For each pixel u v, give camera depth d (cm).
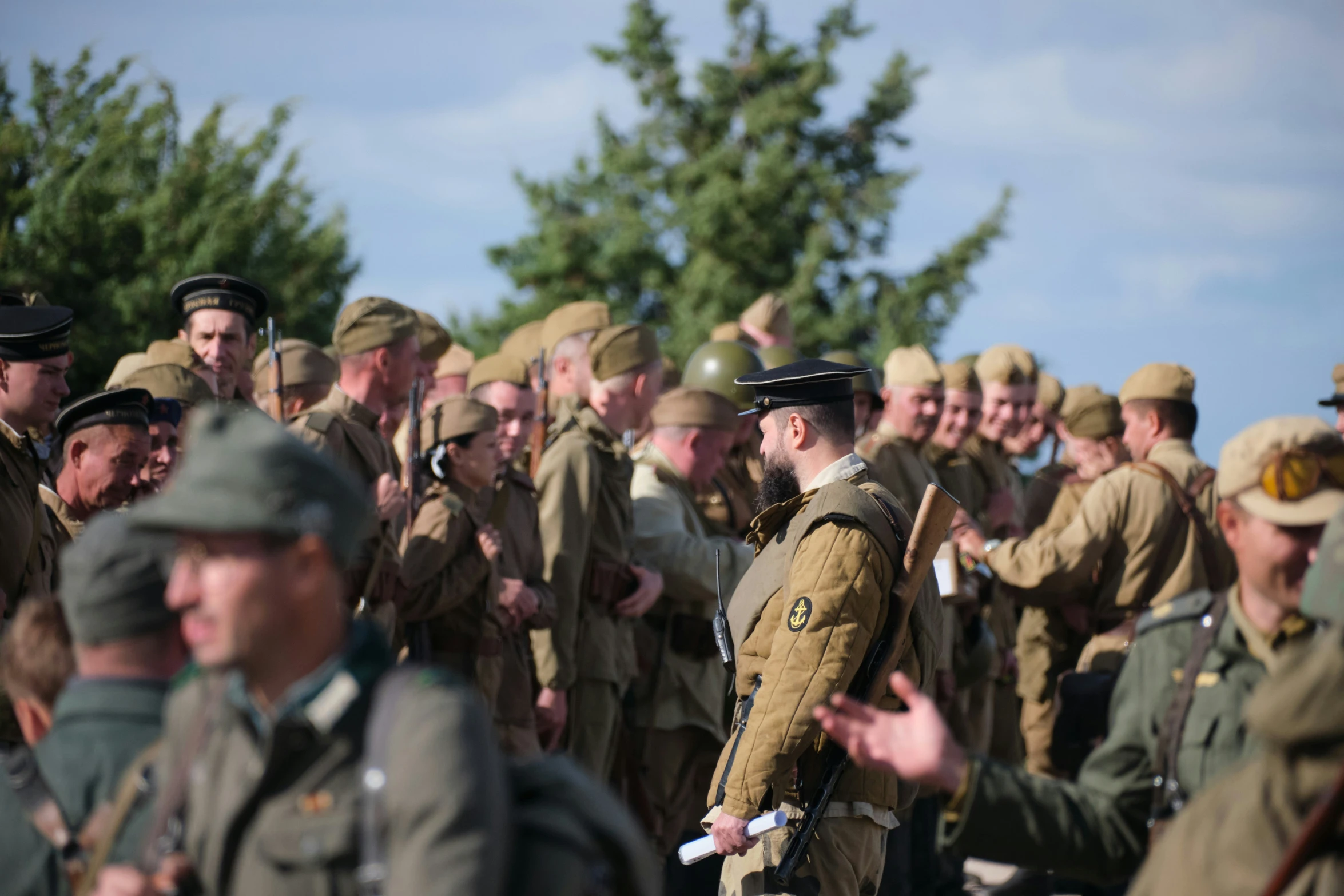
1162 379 1942
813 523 1222
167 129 5422
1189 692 868
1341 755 608
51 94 5084
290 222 6038
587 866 633
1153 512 1877
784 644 1180
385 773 607
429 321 2478
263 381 2066
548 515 1847
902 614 1205
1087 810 877
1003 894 2183
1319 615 673
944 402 2322
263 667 641
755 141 9019
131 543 783
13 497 1375
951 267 8525
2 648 855
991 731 2411
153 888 654
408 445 1747
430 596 1644
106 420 1420
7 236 4678
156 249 5012
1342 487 810
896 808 1269
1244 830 631
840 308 8319
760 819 1136
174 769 686
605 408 2005
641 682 1931
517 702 1772
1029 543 1973
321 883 620
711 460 2069
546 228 8794
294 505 629
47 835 747
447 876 583
